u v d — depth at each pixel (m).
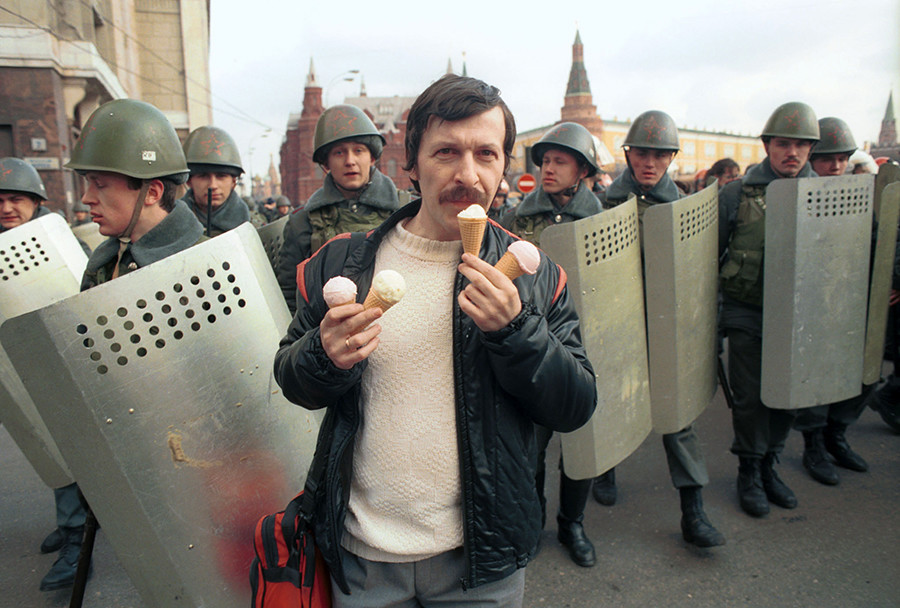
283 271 2.90
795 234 2.61
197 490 1.45
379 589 1.22
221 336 1.49
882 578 2.50
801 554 2.69
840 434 3.56
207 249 1.47
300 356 1.06
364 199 2.94
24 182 3.18
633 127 2.93
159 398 1.40
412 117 1.12
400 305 1.16
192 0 22.72
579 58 87.31
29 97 12.27
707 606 2.38
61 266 2.49
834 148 3.60
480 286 0.96
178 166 1.70
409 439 1.16
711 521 3.01
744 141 73.44
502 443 1.15
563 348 1.11
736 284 2.97
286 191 84.19
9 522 3.18
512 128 1.15
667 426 2.63
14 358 1.31
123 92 18.19
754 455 3.04
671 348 2.56
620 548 2.81
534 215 2.89
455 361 1.13
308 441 1.64
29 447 2.30
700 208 2.63
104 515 1.41
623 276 2.38
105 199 1.63
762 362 2.77
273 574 1.25
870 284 2.95
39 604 2.51
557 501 3.38
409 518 1.18
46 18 12.31
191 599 1.46
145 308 1.38
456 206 1.10
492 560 1.17
